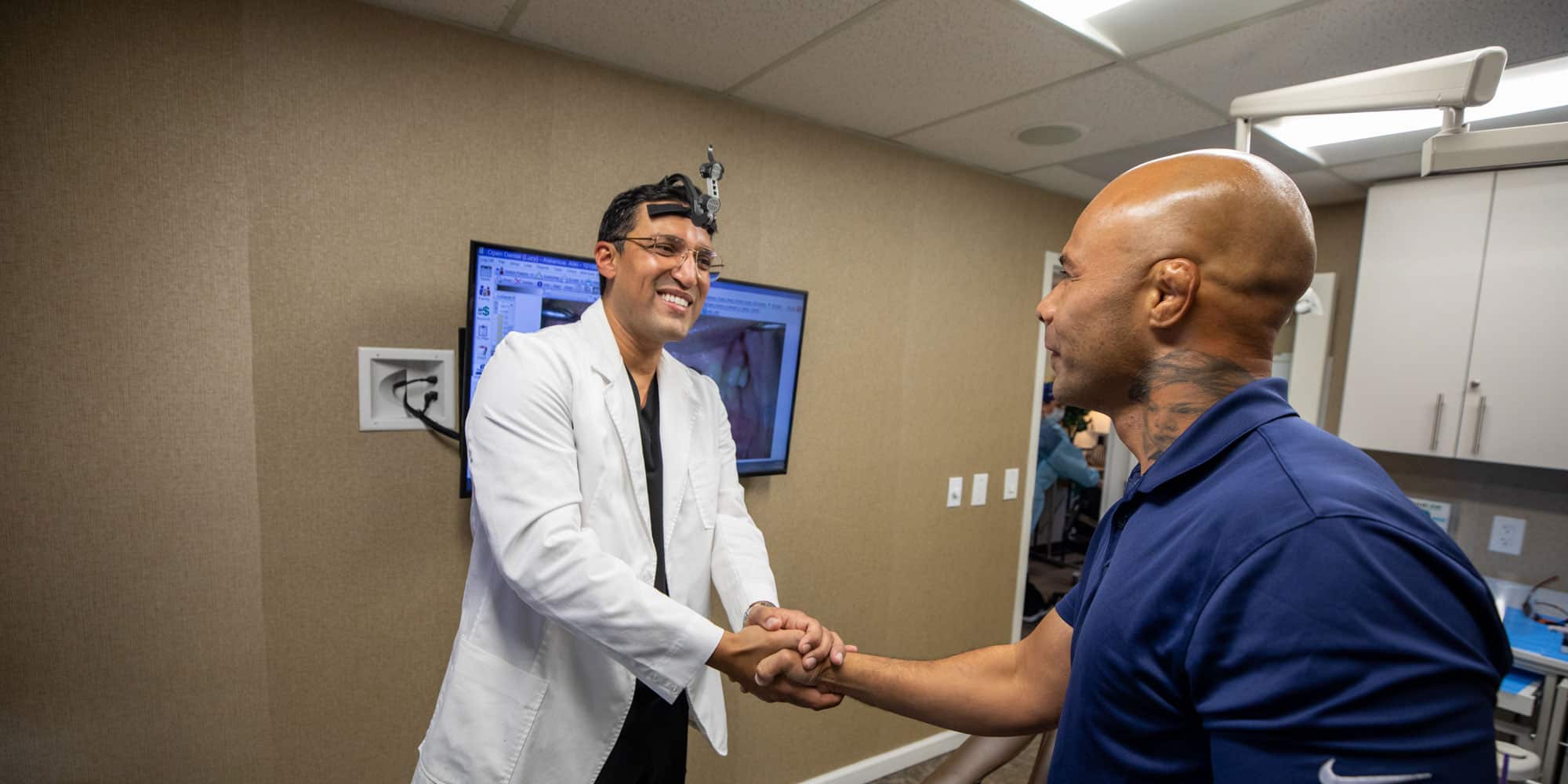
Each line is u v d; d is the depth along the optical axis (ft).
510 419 3.46
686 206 3.97
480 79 5.29
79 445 4.35
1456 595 1.51
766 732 7.50
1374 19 4.48
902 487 8.29
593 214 5.82
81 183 4.22
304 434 4.93
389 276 5.09
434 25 5.10
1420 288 7.78
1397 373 7.95
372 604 5.27
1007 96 6.05
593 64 5.74
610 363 3.99
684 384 4.57
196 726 4.79
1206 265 1.96
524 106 5.47
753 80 5.96
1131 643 1.88
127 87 4.27
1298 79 5.41
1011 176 8.69
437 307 5.28
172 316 4.50
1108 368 2.20
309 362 4.90
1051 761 2.24
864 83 5.90
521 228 5.53
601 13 4.86
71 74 4.14
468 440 3.66
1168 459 2.01
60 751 4.47
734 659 3.51
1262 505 1.69
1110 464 13.97
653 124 6.06
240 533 4.81
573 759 3.74
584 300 5.59
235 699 4.89
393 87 4.99
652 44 5.33
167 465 4.57
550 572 3.24
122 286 4.36
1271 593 1.57
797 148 6.91
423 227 5.18
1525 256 7.11
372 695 5.33
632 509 3.90
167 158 4.40
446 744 3.55
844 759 8.13
